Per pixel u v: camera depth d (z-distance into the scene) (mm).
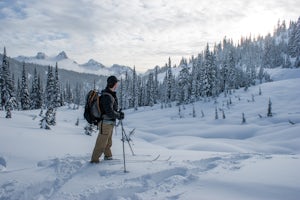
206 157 7484
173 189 5180
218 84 104812
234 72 110312
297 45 177625
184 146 40219
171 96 117125
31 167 7336
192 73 109750
